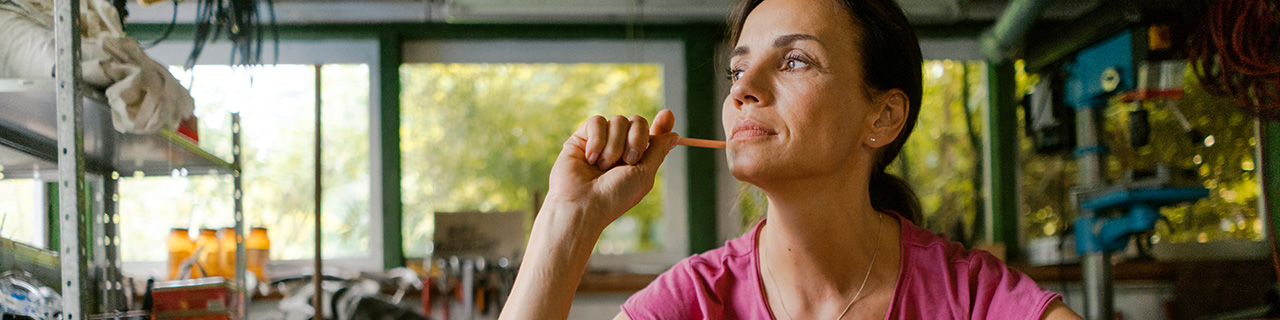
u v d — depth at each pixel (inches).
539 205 118.3
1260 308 107.6
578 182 28.7
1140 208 99.2
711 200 137.1
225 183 133.6
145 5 73.5
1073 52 105.3
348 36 136.9
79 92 52.0
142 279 82.0
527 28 139.1
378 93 137.5
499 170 143.5
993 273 31.9
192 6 129.7
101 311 73.8
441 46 140.4
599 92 144.3
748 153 29.1
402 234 137.6
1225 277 129.9
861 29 30.4
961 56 141.9
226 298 76.7
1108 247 103.2
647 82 142.5
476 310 120.7
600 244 140.6
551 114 145.1
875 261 32.4
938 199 142.4
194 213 132.1
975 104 144.7
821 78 29.0
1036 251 137.3
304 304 104.2
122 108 55.1
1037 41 113.0
